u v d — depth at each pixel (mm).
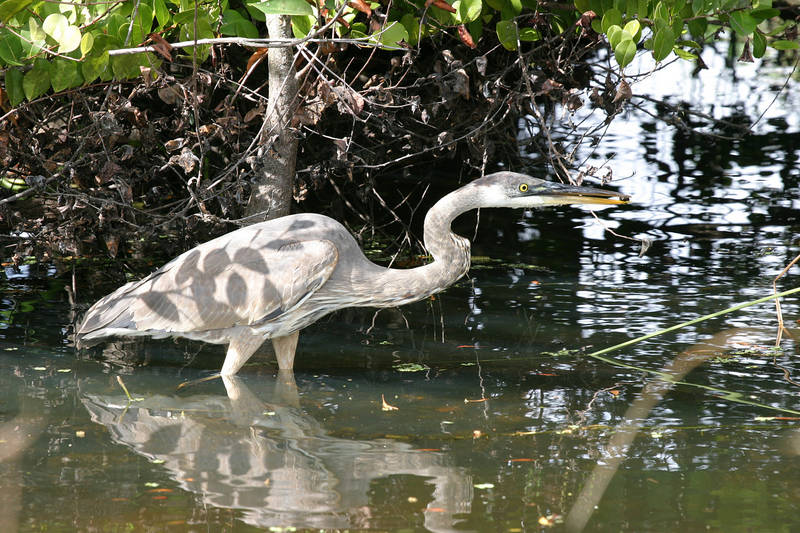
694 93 28891
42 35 8797
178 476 7016
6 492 6672
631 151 22484
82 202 11211
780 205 17562
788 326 11000
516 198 9438
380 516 6359
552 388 9117
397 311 12031
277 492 6730
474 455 7445
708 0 10930
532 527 6184
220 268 9445
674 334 10805
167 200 14289
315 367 9898
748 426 8039
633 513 6363
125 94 11883
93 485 6824
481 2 10594
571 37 11969
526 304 12109
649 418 8242
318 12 9273
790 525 6164
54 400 8734
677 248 14836
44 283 12719
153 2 9961
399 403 8742
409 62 10828
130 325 9633
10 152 10867
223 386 9305
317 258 9266
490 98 11625
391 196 17047
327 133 13789
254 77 13039
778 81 30891
